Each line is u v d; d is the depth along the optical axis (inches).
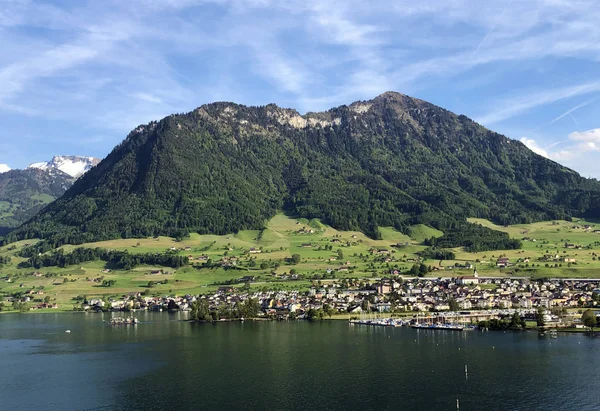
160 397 7544.3
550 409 6870.1
